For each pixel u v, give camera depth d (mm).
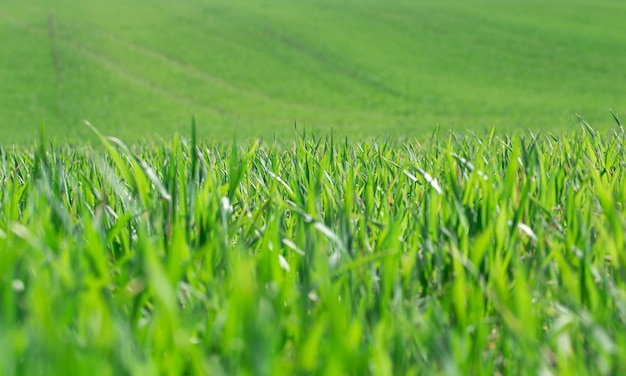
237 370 1669
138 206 3133
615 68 46094
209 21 60250
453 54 51156
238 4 67875
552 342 1992
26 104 37719
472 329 2143
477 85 43281
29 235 2080
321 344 1950
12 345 1562
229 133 28500
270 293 2057
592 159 4164
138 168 3000
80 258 2186
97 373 1508
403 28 58938
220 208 2611
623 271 2266
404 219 3141
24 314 1958
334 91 42844
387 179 4090
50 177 3455
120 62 47500
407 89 42656
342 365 1562
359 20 61625
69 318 1835
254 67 48094
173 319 1578
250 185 3922
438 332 1999
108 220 3078
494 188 3186
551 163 4297
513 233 2646
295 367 1617
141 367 1590
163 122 34031
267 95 41938
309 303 2318
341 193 3527
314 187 2916
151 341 1971
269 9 65625
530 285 2385
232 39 54938
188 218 2742
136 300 2064
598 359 1924
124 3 66688
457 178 3006
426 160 4633
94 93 40375
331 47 53000
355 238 2830
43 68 45188
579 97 39125
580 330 2020
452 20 61531
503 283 2199
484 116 34625
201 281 2371
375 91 42656
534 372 1783
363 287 2234
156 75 45156
